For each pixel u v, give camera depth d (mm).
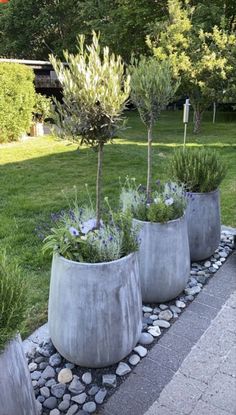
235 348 2191
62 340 1964
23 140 9125
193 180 3008
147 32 10836
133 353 2152
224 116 14414
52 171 6293
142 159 7031
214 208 3072
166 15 10547
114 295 1872
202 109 10250
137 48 11695
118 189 5203
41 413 1800
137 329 2057
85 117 1744
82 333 1896
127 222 2068
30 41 18875
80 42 1781
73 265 1838
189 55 9117
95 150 1913
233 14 11344
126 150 7836
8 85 8367
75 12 16844
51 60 1801
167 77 2473
